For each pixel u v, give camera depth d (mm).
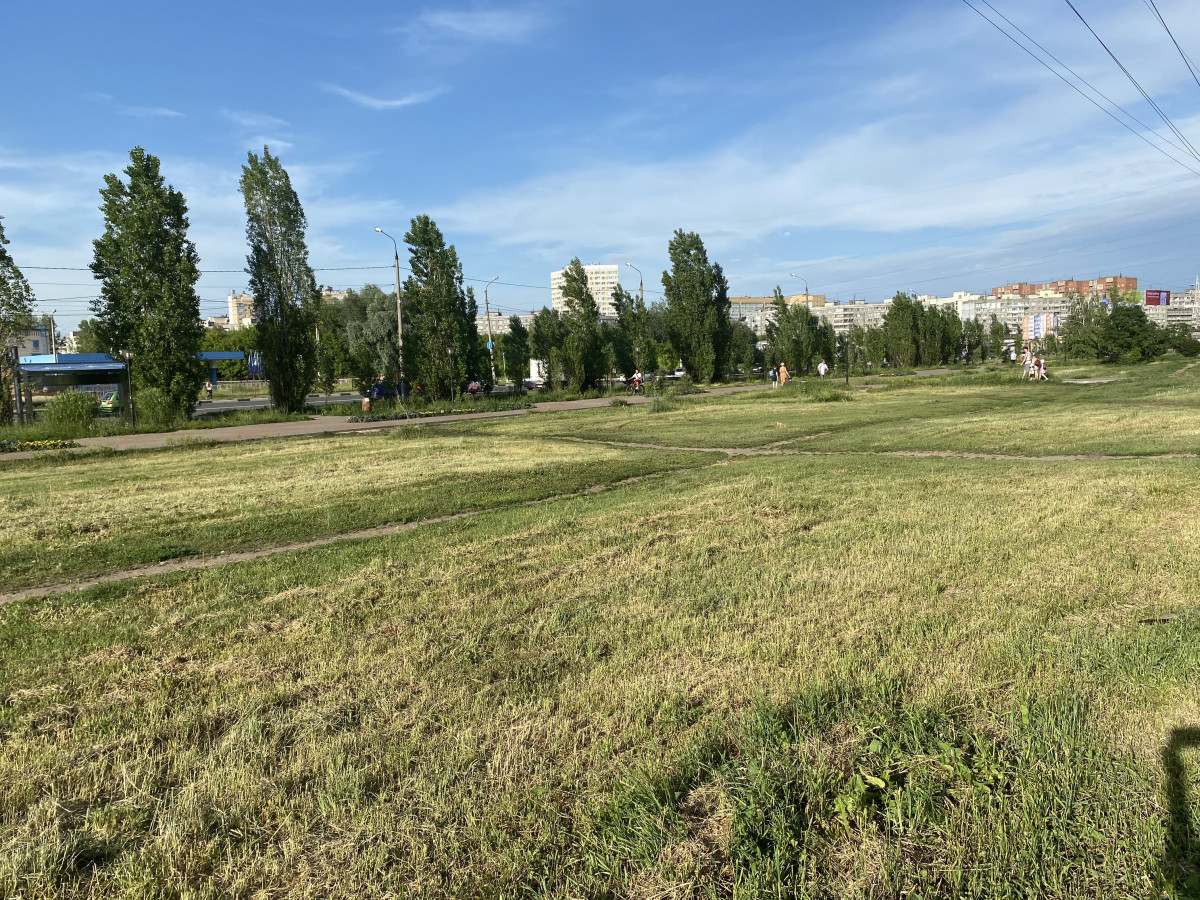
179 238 34375
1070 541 7387
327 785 3535
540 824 3184
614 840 3033
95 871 2996
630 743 3863
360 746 3943
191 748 3980
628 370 58406
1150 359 62750
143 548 9008
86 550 9062
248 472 16469
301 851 3123
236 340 94562
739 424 25484
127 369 33906
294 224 38844
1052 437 17562
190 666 5148
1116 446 15375
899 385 46312
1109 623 5160
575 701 4352
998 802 3166
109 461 20266
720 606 5992
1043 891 2695
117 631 5910
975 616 5426
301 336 39062
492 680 4750
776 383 56094
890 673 4410
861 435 20141
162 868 3014
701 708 4215
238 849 3164
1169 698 3957
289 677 4910
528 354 50188
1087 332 71750
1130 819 3014
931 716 3883
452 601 6410
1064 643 4766
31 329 32156
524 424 29359
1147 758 3426
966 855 2869
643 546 8148
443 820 3268
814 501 10281
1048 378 46375
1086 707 3906
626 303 58219
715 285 64250
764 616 5695
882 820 3160
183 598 6809
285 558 8188
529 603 6254
